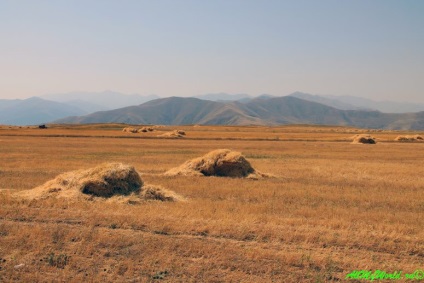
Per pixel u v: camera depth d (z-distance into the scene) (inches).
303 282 360.2
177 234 482.0
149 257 405.4
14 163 1432.1
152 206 649.0
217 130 6565.0
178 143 2891.2
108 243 440.8
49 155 1802.4
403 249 448.5
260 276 369.7
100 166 795.4
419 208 721.6
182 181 1010.7
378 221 584.1
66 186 765.3
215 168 1151.6
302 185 975.0
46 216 541.3
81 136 3545.8
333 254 425.4
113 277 364.8
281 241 465.4
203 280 360.8
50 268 381.1
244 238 471.5
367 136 3235.7
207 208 633.0
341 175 1220.5
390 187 980.6
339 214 624.7
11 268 378.0
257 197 797.2
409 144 3144.7
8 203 629.9
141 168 1355.8
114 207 626.8
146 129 4795.8
